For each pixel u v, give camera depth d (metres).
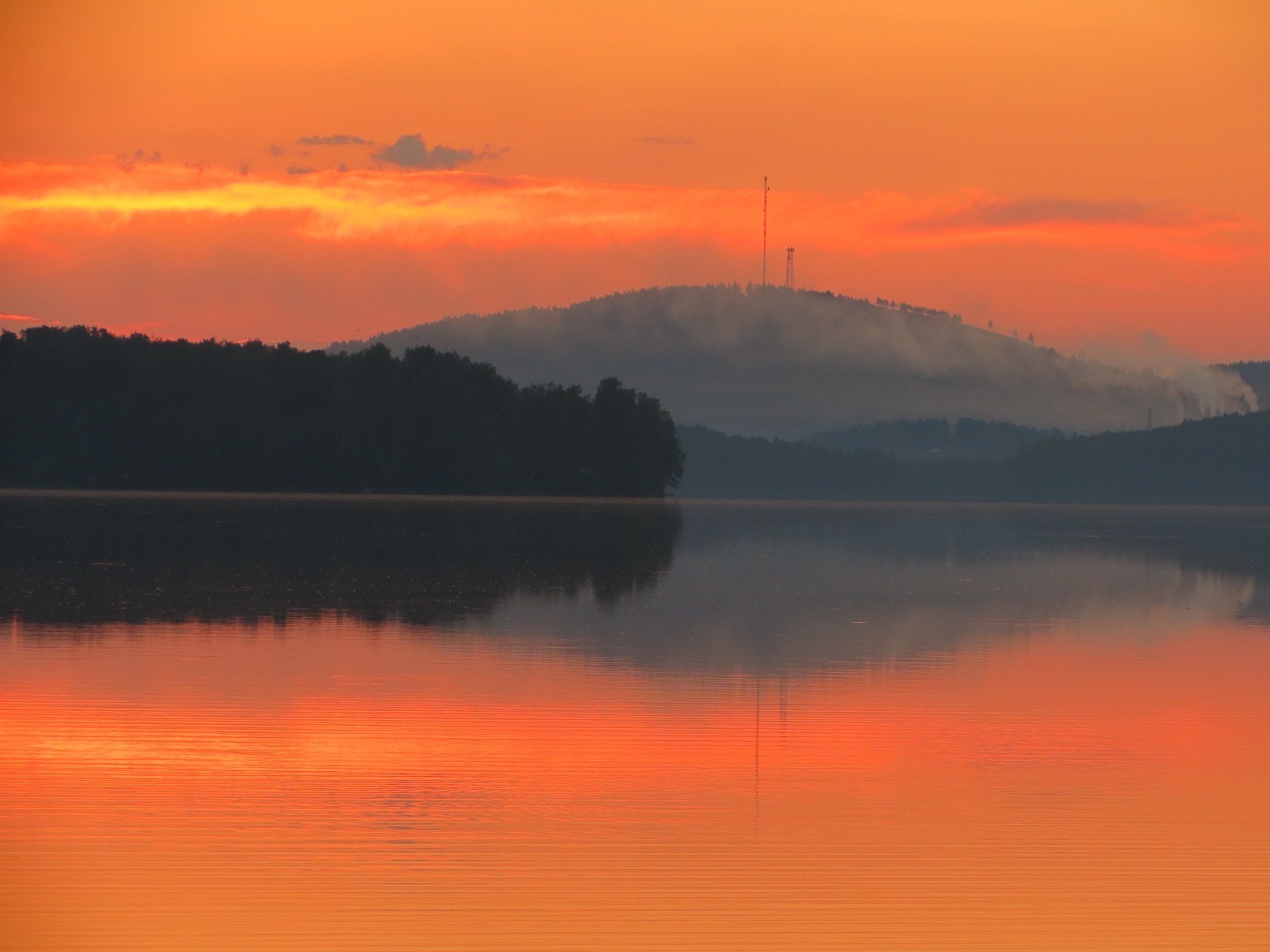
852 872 48.66
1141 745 67.75
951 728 71.06
